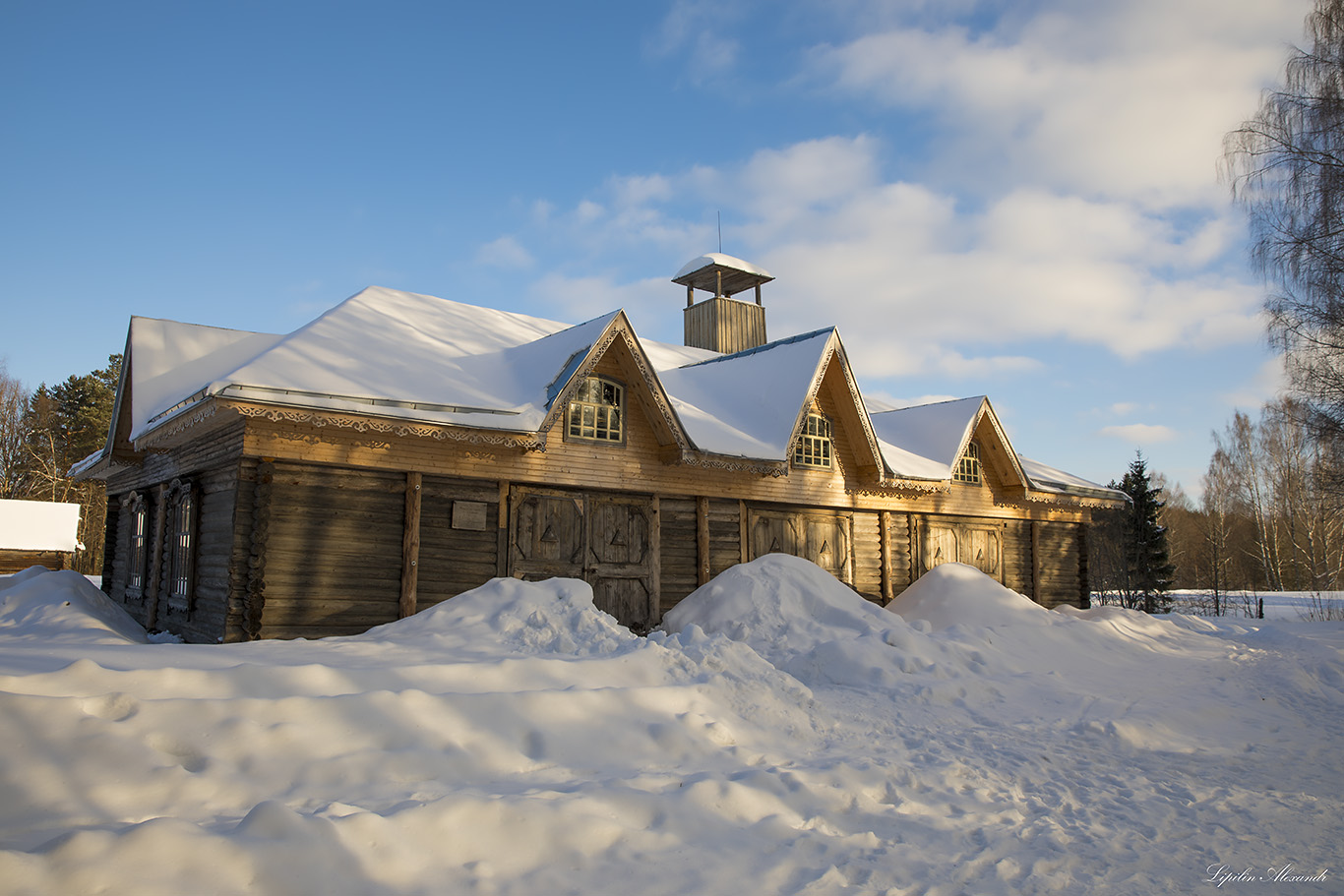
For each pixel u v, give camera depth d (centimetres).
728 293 2798
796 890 448
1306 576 5091
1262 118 2102
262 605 1130
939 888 466
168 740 500
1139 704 1029
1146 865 525
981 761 740
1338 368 2092
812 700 829
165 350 1562
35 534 3509
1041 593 2261
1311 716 1071
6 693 472
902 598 1809
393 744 557
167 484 1545
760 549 1688
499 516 1355
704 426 1575
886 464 1780
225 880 372
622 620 1466
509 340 1630
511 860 441
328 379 1172
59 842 362
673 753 645
